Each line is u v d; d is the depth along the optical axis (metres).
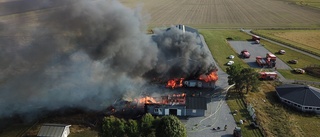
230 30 95.31
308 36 89.56
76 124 41.41
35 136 38.47
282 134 40.38
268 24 104.69
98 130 40.19
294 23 106.19
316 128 42.62
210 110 45.75
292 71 62.34
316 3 146.25
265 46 78.75
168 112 43.97
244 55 70.00
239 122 42.56
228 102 48.28
